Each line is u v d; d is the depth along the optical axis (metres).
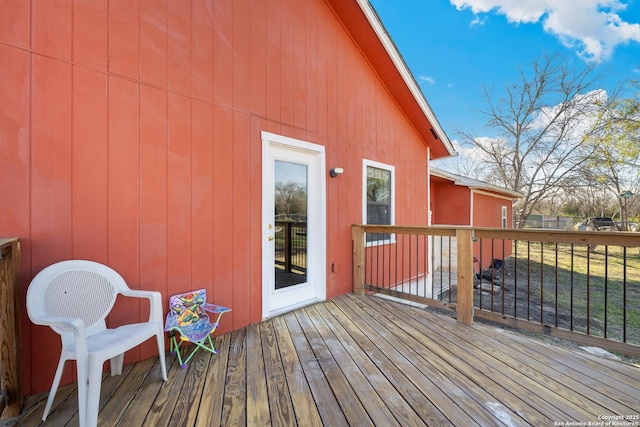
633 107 9.66
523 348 2.25
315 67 3.56
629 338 3.97
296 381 1.81
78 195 1.88
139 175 2.14
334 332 2.59
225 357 2.13
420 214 5.85
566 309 5.29
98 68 1.96
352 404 1.58
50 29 1.79
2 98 1.66
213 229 2.55
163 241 2.26
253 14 2.89
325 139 3.67
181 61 2.37
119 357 1.89
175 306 2.26
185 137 2.38
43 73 1.77
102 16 1.98
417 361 2.05
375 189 4.66
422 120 5.42
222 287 2.60
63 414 1.53
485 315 2.70
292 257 3.33
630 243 1.89
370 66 4.52
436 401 1.60
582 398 1.62
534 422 1.43
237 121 2.74
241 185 2.76
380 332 2.59
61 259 1.82
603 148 10.37
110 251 2.01
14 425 1.44
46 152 1.78
